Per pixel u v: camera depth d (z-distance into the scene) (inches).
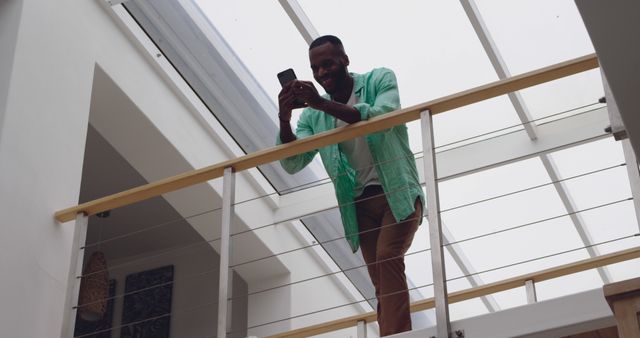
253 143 189.0
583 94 177.8
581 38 172.7
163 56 171.6
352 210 118.8
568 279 212.5
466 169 181.9
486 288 137.5
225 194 117.5
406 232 114.3
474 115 183.5
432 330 99.3
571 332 95.2
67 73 143.4
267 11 172.9
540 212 199.5
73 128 140.3
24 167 126.9
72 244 130.9
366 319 138.7
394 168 115.5
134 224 212.8
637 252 130.4
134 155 167.0
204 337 204.2
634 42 73.7
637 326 73.5
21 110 130.0
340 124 120.6
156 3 169.0
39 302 122.4
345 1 170.2
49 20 143.3
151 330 208.5
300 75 184.7
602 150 187.8
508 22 171.2
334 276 210.1
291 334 131.4
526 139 180.9
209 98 180.1
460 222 203.6
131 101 159.8
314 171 195.9
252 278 194.1
